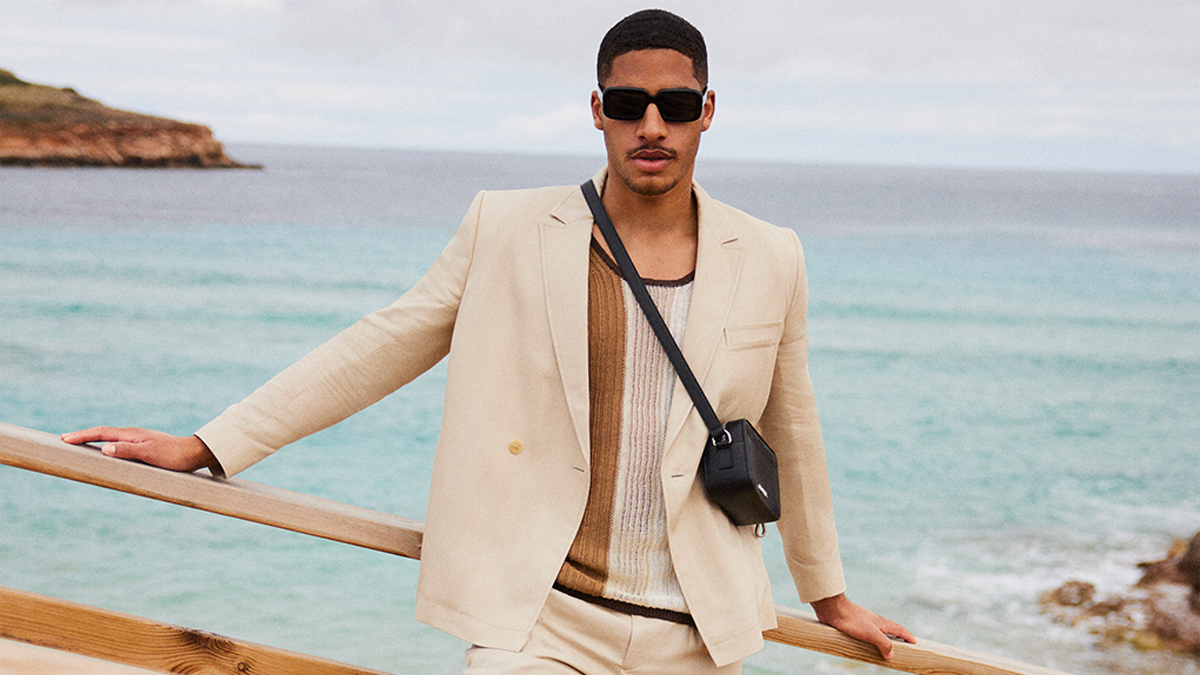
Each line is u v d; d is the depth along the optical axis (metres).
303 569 10.65
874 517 14.08
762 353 2.02
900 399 22.39
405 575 10.63
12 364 21.73
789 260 2.07
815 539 2.26
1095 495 15.54
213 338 26.03
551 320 1.91
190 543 11.20
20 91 96.75
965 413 21.23
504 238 1.99
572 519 1.90
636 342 1.92
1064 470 16.98
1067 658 10.14
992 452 18.05
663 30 1.85
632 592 1.91
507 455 1.94
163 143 97.44
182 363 22.88
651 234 1.98
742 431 1.92
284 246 45.34
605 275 1.95
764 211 76.56
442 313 2.02
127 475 1.96
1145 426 20.66
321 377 2.01
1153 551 12.83
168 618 9.31
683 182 1.95
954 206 86.88
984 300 37.53
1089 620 10.84
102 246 42.09
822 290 39.03
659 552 1.92
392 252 45.00
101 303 29.77
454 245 2.04
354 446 15.80
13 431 1.92
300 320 29.22
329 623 9.37
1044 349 29.05
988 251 52.03
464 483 1.93
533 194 2.04
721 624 1.92
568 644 1.89
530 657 1.85
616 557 1.91
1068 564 12.31
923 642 2.39
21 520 11.58
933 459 17.42
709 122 1.96
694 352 1.93
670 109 1.84
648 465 1.91
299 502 2.08
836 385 23.72
